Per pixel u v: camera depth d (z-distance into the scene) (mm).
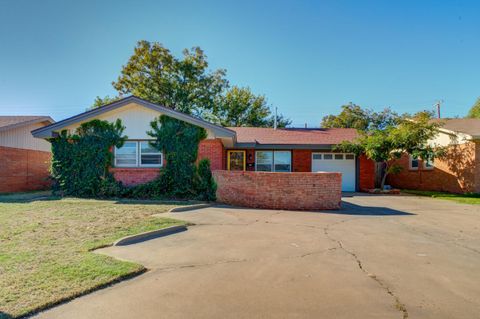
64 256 4742
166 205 10094
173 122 13039
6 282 3713
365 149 16594
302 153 17969
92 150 13023
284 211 9711
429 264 4730
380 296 3564
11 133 15891
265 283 3934
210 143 13062
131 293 3600
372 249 5523
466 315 3129
